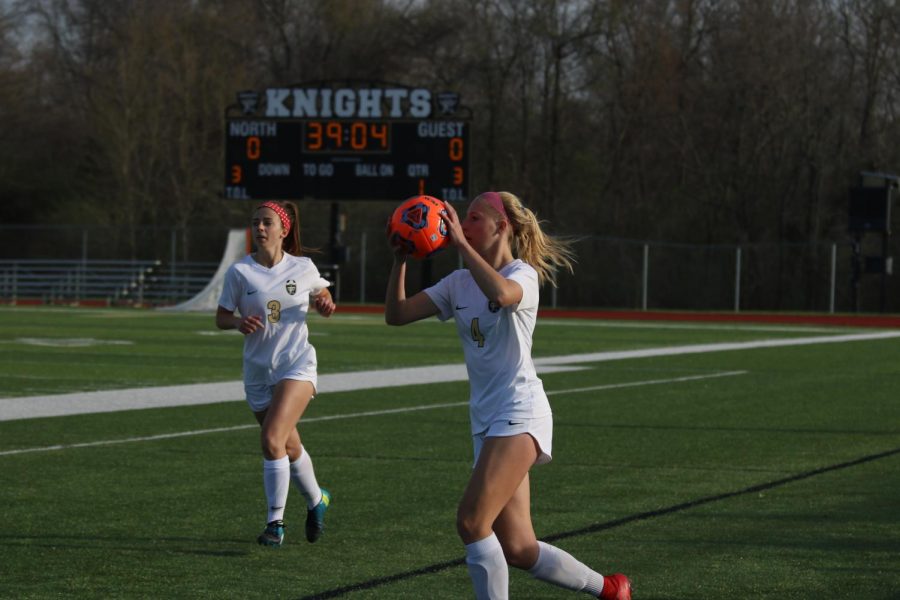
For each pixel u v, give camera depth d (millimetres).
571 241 12828
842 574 14906
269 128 86625
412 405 33281
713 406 33531
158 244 116500
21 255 119188
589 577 12102
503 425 11812
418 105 85125
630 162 123375
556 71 123875
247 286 16969
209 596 13922
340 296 108438
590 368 46094
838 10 117062
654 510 18906
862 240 93688
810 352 55375
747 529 17500
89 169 128750
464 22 128250
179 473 22141
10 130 127062
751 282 108312
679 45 123250
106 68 133125
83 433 27375
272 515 16438
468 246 11891
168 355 50438
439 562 15547
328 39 135375
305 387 16859
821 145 114875
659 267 108188
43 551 16109
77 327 69812
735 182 117125
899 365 48219
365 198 85688
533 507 19125
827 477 22000
